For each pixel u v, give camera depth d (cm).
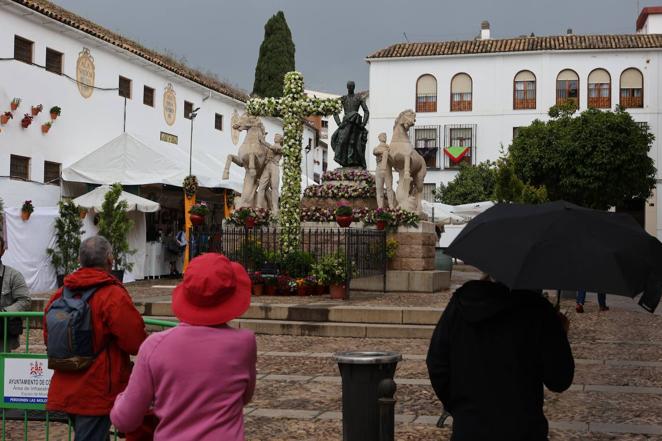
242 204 2091
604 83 4984
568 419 760
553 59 5028
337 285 1661
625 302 2028
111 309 484
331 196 2120
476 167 4822
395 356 600
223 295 369
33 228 1991
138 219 2362
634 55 4934
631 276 374
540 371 396
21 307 696
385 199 2080
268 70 5334
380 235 1864
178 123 3241
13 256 1945
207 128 3528
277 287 1711
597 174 4081
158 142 2920
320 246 1970
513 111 5078
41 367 578
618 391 898
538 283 373
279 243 1902
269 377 990
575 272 373
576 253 380
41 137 2367
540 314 398
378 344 1280
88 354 484
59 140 2456
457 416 397
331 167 7000
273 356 1150
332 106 1920
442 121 5159
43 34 2377
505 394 388
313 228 2039
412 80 5209
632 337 1345
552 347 394
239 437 361
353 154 2244
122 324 484
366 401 590
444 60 5166
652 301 386
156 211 2506
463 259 404
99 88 2664
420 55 5181
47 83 2392
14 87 2242
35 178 2331
